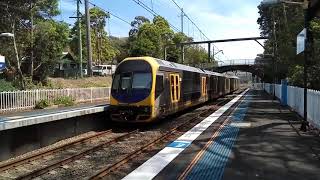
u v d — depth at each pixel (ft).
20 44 122.93
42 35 124.57
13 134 46.68
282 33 153.07
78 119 61.36
